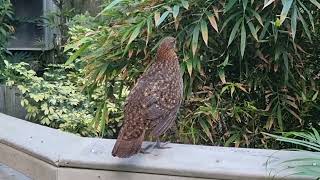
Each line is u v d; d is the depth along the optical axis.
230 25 2.61
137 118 1.66
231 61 2.73
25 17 6.30
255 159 1.70
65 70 5.37
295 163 1.63
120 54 2.82
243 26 2.45
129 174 1.67
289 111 2.71
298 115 2.77
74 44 3.07
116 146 1.61
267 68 2.69
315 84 2.79
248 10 2.51
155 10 2.64
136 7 2.74
